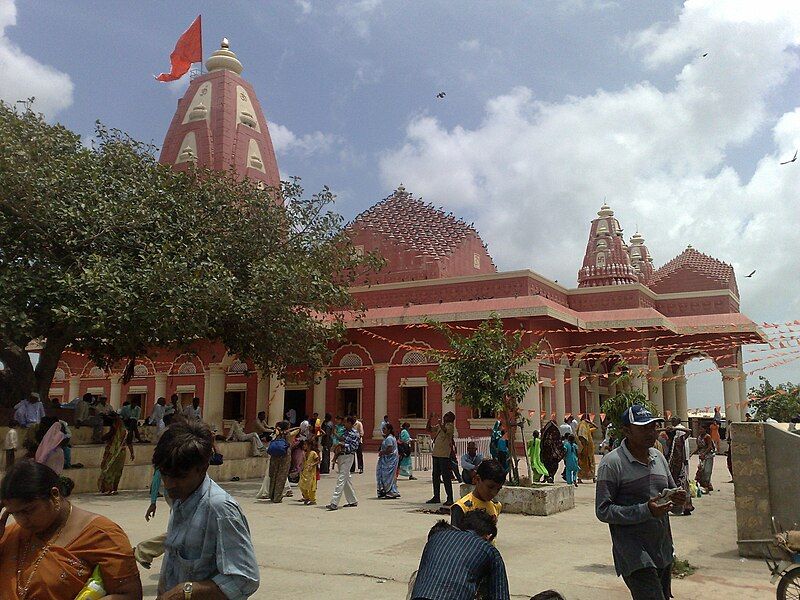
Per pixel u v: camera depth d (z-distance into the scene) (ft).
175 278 45.62
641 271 126.93
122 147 54.34
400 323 81.25
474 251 108.99
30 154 46.75
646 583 13.62
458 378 38.88
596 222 115.96
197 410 61.87
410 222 105.40
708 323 88.69
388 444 44.62
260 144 107.96
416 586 10.93
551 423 51.62
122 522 32.68
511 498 37.68
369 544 27.55
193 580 9.66
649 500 13.56
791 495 25.57
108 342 54.85
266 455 60.44
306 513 37.14
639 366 85.40
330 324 74.79
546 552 26.50
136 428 58.03
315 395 89.51
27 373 52.47
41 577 9.16
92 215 46.52
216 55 109.09
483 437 74.69
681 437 38.60
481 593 11.17
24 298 44.39
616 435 46.39
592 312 88.17
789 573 18.08
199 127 103.86
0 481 9.92
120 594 9.48
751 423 26.63
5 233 46.80
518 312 74.84
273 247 57.93
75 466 45.37
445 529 11.77
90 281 42.39
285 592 19.76
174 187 55.62
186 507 9.87
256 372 92.43
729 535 31.86
